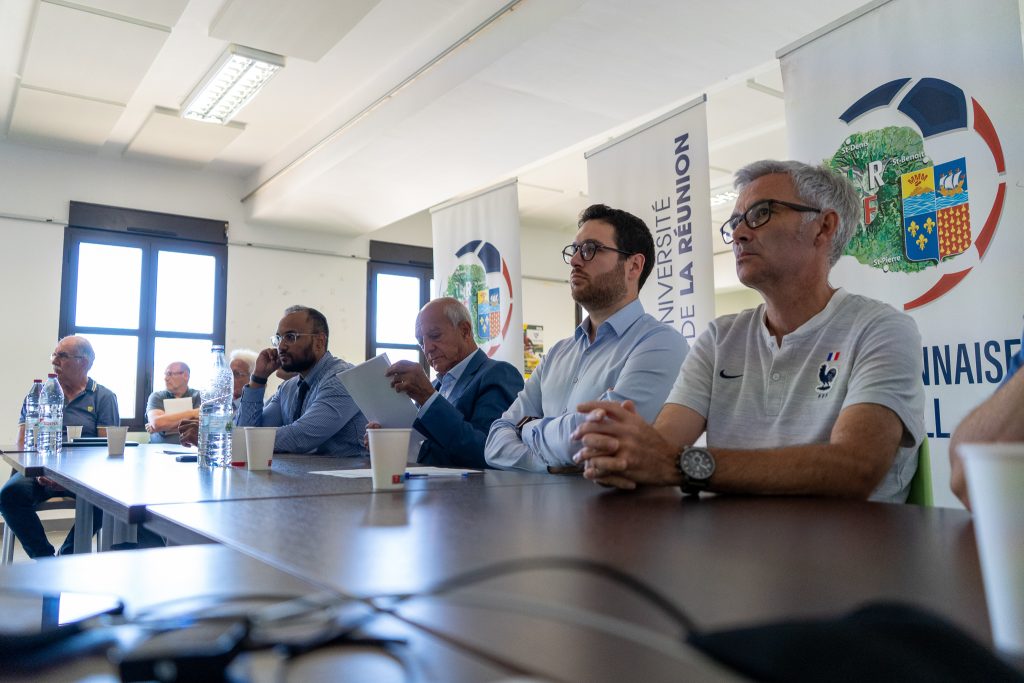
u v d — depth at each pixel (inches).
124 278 245.4
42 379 227.9
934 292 92.0
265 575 22.5
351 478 60.7
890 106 98.2
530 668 13.6
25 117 209.8
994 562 14.2
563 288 347.6
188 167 255.4
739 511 35.5
